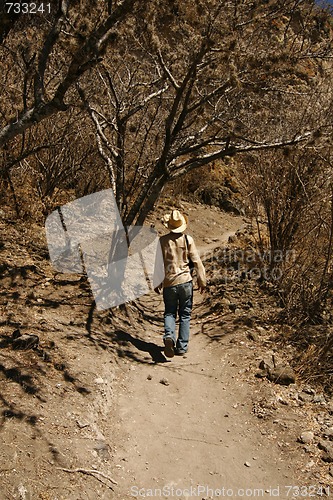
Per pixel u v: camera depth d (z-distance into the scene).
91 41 3.75
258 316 6.46
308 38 5.81
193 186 13.77
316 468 3.91
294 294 6.57
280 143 5.77
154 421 4.41
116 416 4.35
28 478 3.27
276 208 7.42
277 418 4.47
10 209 7.88
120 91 6.93
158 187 6.25
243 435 4.32
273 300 6.95
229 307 6.67
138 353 5.43
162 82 6.99
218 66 5.62
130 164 7.61
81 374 4.51
